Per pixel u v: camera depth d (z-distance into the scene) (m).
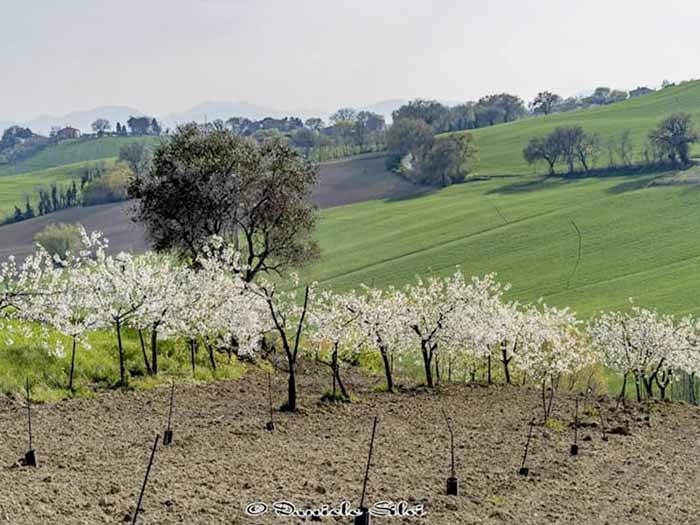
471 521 14.29
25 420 21.25
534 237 95.19
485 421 26.14
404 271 87.44
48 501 13.40
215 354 36.06
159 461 17.44
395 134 160.88
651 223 94.75
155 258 35.28
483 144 172.00
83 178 157.75
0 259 104.56
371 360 42.41
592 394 35.81
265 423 23.30
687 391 48.53
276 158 45.31
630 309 67.25
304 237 48.28
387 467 18.39
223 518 13.30
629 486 18.12
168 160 43.69
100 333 33.72
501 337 37.50
